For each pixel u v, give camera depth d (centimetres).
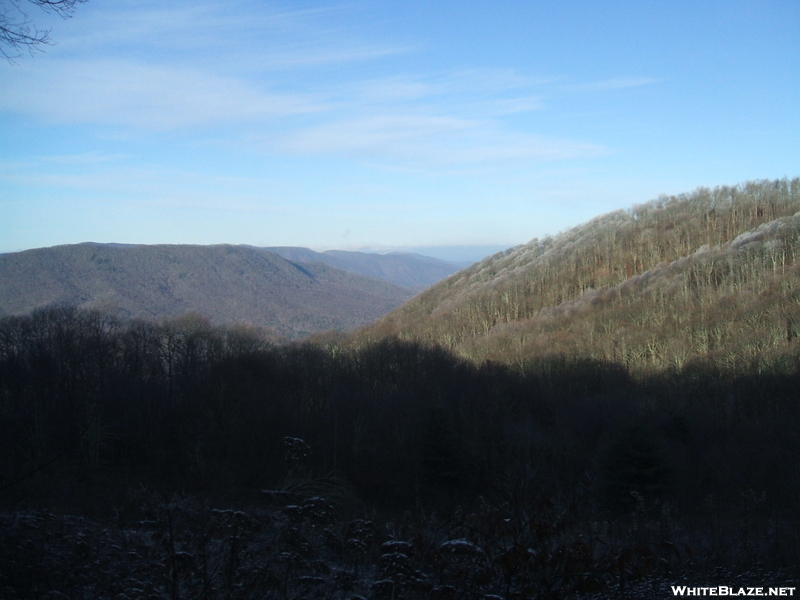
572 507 702
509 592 638
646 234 12156
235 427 3606
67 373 3469
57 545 888
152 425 3591
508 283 11994
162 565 739
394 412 4191
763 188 12019
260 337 6775
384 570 671
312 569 799
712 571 938
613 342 6888
